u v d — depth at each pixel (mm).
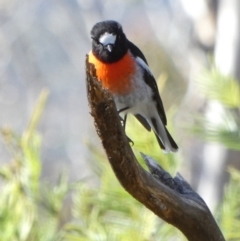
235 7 16469
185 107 23000
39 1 37594
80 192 8867
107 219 8578
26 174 8992
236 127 8695
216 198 15742
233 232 8398
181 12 27906
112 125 6586
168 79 25375
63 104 38000
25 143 9070
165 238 8453
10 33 37062
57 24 37281
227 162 15688
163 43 27500
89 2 34219
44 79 38062
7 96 37219
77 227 8555
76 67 37812
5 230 8445
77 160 32969
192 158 20672
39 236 8664
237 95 8852
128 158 6738
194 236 7203
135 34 27656
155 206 7012
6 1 36688
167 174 7480
